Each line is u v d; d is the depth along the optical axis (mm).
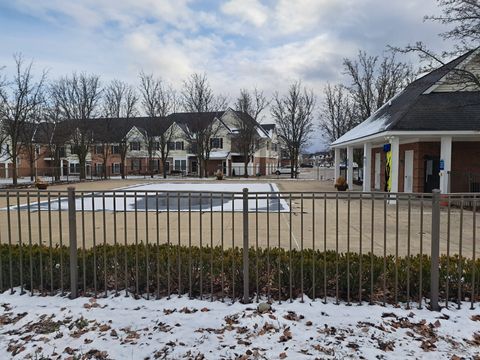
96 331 3338
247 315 3592
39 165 49469
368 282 4113
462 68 13719
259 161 55031
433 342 3119
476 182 16453
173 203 15398
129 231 8633
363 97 36688
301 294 3994
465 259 4438
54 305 3926
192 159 51281
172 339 3178
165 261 4301
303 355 2912
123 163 41844
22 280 4301
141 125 51938
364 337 3203
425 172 17016
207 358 2889
